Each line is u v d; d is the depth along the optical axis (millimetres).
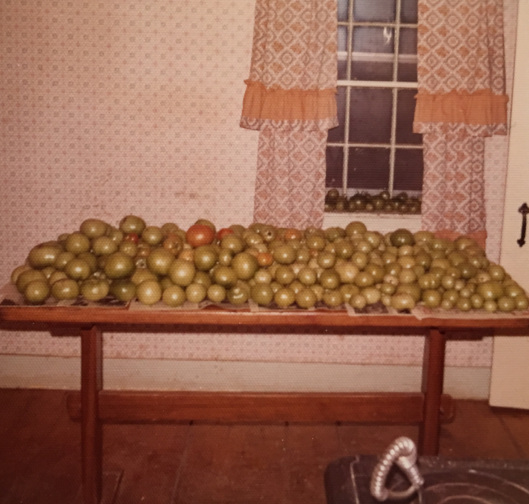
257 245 2584
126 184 3420
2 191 3422
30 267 2461
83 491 2537
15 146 3377
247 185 3424
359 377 3590
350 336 3568
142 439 3115
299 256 2529
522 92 3176
